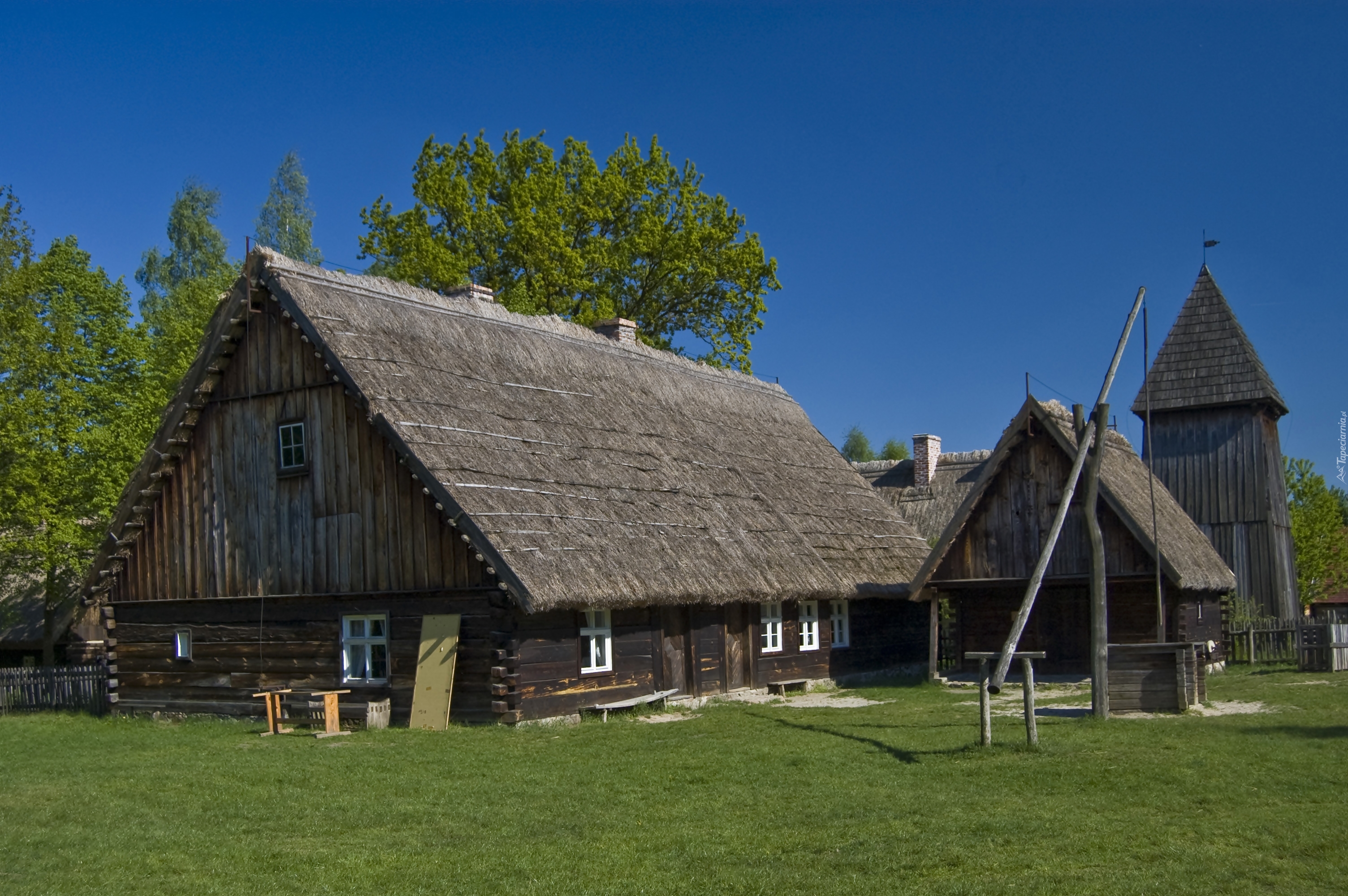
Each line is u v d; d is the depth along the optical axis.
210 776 14.81
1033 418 25.80
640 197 45.22
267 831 11.72
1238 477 36.06
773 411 33.16
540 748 16.44
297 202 59.28
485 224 41.97
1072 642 27.98
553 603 17.75
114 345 37.66
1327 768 12.95
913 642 31.77
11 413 31.66
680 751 15.70
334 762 15.54
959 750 14.79
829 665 27.50
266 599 21.50
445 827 11.62
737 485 26.08
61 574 36.16
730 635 24.30
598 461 22.58
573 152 44.62
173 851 11.00
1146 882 8.98
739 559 22.86
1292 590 37.91
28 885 9.98
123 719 22.95
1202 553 28.39
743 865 9.83
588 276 43.31
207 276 47.34
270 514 21.53
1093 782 12.53
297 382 21.39
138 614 23.28
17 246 32.94
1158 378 37.53
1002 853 9.91
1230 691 21.78
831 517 28.77
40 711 26.36
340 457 20.73
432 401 20.58
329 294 21.64
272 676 21.39
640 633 21.61
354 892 9.42
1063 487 25.02
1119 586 27.17
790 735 17.14
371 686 20.08
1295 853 9.71
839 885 9.15
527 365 24.38
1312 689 21.78
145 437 34.69
